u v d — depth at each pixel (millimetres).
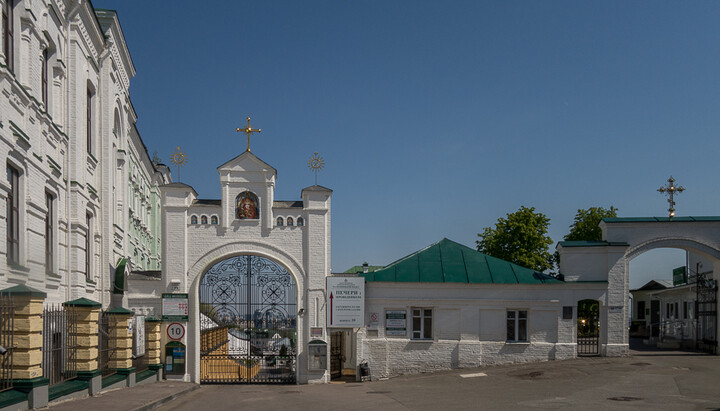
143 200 38594
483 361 25844
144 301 24938
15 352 12984
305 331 25156
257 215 25609
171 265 24953
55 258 19250
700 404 15992
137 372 22312
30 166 16906
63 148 20047
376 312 25969
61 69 19734
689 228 26641
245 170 25672
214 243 25281
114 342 20062
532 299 26250
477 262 27391
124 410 14031
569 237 46219
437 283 26062
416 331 26141
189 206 25344
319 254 25609
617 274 26406
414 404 17188
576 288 26250
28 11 16688
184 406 17016
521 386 20406
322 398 19250
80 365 16531
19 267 16141
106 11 25047
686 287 34000
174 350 24406
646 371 22250
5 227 15148
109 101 24953
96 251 23500
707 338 28719
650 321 46875
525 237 42250
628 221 26719
